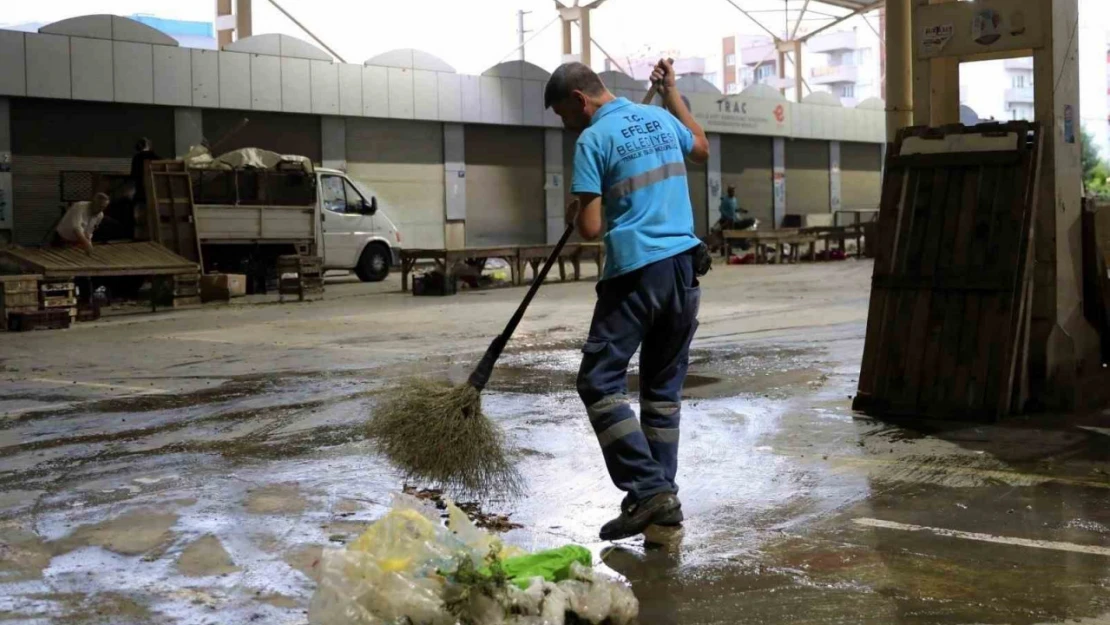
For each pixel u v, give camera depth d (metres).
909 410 6.55
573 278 21.70
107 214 18.36
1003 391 6.34
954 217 6.58
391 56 27.28
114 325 14.08
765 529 4.38
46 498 5.07
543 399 7.54
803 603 3.55
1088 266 7.00
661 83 4.69
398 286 20.56
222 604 3.65
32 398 8.10
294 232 19.98
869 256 28.09
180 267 16.53
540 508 4.75
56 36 21.95
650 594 3.68
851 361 9.11
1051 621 3.34
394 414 4.18
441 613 3.17
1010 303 6.30
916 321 6.61
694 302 4.33
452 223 28.92
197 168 18.92
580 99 4.37
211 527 4.54
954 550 4.05
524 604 3.23
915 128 6.79
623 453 4.24
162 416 7.21
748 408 7.01
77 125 22.58
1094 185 56.25
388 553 3.34
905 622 3.36
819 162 39.41
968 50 6.73
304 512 4.75
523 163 30.50
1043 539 4.16
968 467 5.31
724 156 35.72
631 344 4.24
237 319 14.53
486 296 17.58
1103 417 6.41
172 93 23.62
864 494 4.87
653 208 4.22
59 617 3.54
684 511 4.67
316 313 15.12
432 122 28.41
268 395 7.97
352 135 26.94
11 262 14.56
